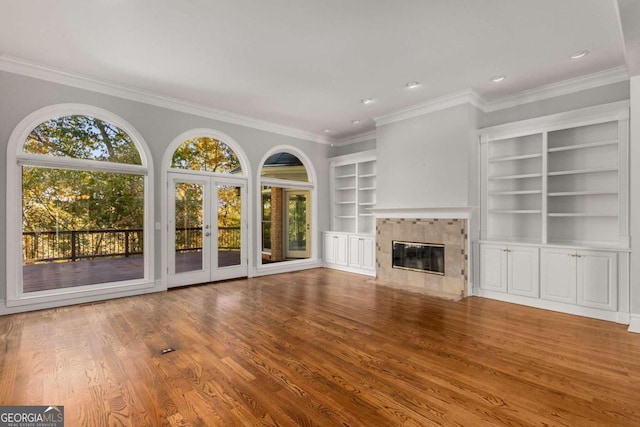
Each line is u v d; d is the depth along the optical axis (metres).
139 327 3.34
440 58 3.60
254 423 1.83
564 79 4.11
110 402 2.03
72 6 2.69
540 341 3.00
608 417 1.88
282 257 7.89
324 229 7.25
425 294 4.72
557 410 1.94
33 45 3.35
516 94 4.57
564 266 3.86
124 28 3.04
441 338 3.07
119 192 4.62
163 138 4.89
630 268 3.37
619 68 3.73
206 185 5.46
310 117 5.83
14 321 3.51
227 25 2.98
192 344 2.92
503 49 3.39
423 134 5.12
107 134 4.52
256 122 5.98
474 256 4.68
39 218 4.07
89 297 4.25
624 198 3.62
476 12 2.76
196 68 3.89
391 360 2.61
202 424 1.82
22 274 3.85
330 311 3.91
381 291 4.91
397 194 5.50
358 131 6.82
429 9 2.73
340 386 2.22
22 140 3.81
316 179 7.09
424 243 5.11
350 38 3.20
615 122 3.88
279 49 3.42
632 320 3.25
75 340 3.00
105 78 4.19
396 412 1.93
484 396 2.10
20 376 2.34
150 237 4.76
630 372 2.41
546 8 2.69
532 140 4.55
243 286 5.23
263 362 2.58
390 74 4.01
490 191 4.77
